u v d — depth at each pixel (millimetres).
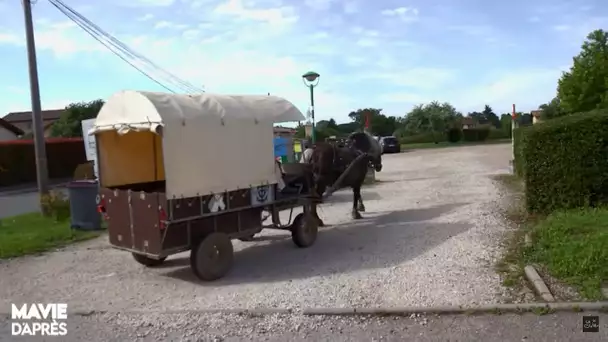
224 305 6156
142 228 7176
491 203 12570
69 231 11469
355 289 6484
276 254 8773
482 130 63000
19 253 9555
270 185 8461
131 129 7254
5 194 25719
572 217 8961
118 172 8203
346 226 10906
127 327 5602
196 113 7301
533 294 5898
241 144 7918
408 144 61875
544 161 10125
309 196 9289
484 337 4875
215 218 7609
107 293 6941
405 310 5574
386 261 7820
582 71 30797
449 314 5492
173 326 5559
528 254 7496
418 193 15656
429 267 7262
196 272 7207
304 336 5129
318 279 7082
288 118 8797
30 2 13680
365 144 12227
